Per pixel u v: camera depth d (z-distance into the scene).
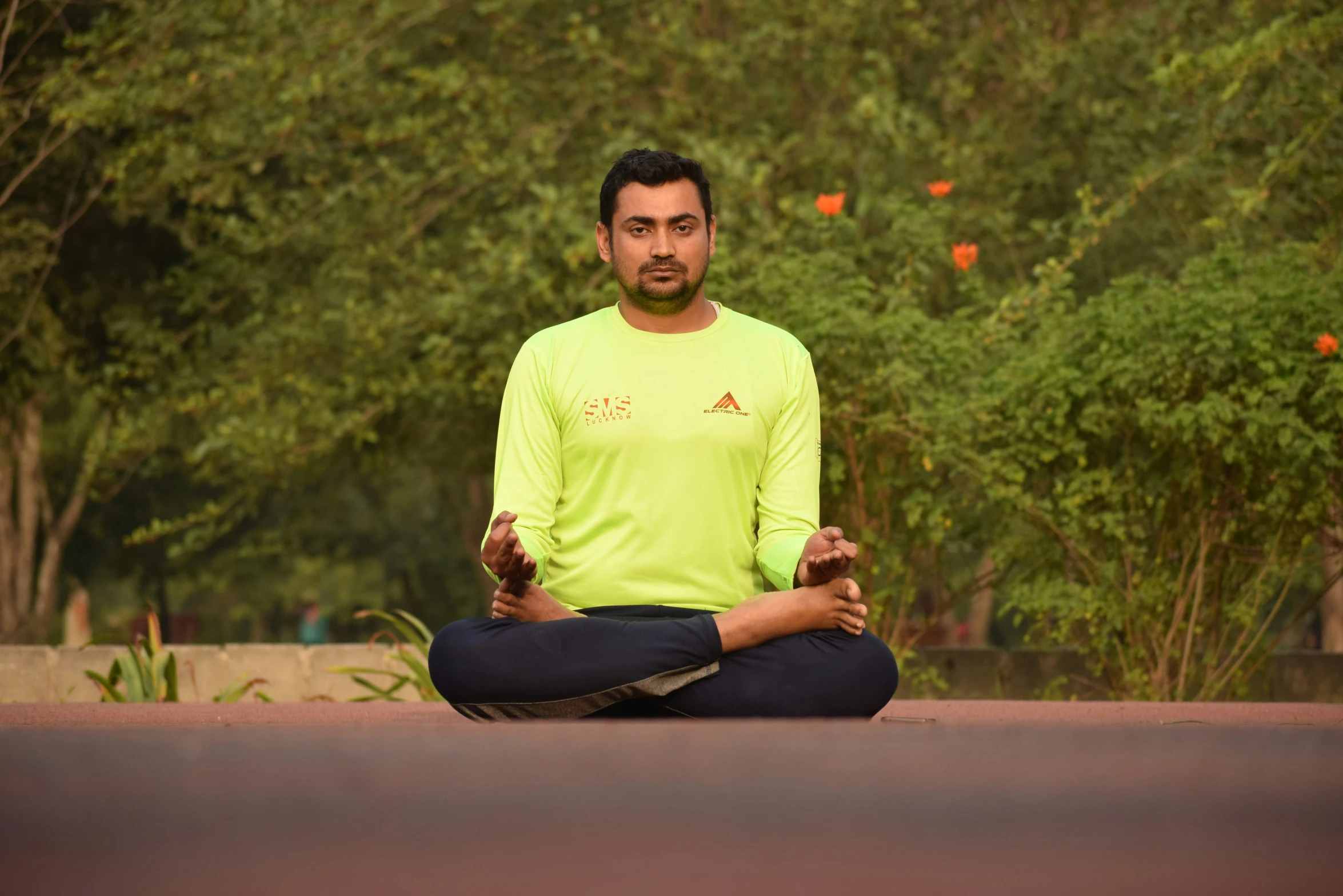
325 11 9.63
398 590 30.75
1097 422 6.07
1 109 10.12
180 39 10.48
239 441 9.19
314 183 9.76
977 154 9.75
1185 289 6.41
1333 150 7.82
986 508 6.79
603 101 9.81
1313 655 7.07
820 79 10.11
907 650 6.82
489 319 8.88
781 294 6.69
